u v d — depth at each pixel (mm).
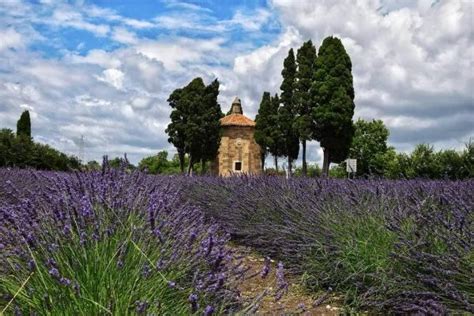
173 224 3803
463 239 3998
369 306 4473
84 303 2594
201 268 3381
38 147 33062
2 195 7199
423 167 16281
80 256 2963
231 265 3742
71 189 3980
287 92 45031
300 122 39938
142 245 3195
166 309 2816
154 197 4371
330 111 38875
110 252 3062
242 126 59031
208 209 9758
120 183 4426
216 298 2988
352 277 4613
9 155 30859
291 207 6809
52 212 3514
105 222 3520
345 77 39562
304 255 5277
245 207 7977
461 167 12633
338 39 39938
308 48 41344
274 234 6457
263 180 9781
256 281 5078
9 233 3393
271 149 48094
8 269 3150
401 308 4109
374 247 4672
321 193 6824
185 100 49031
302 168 40062
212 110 49406
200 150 49156
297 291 4941
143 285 2859
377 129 62906
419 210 4609
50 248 3049
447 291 3598
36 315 2600
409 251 4109
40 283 2838
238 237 7992
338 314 4328
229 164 58719
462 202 4762
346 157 39781
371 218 5105
